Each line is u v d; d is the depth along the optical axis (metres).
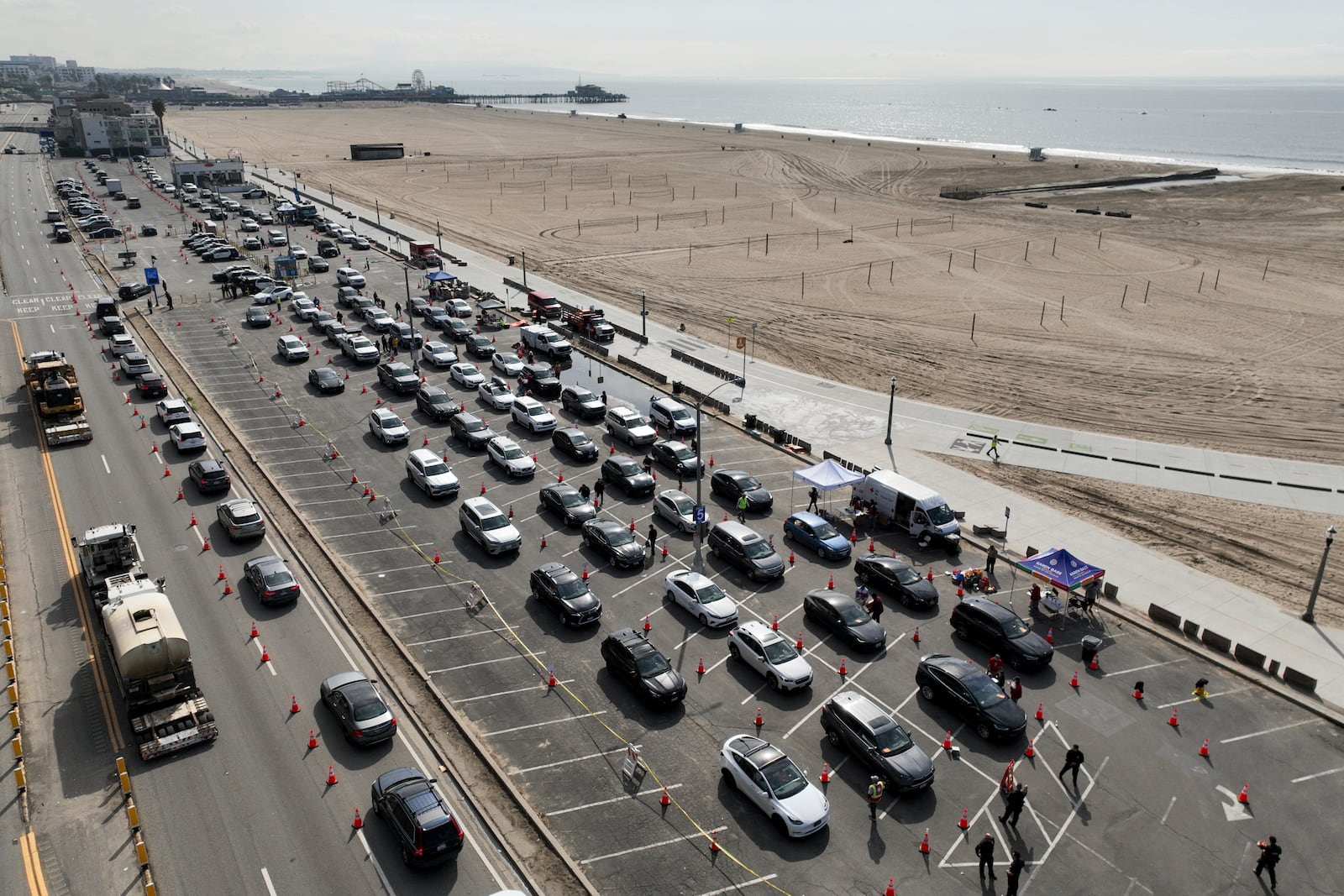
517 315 84.56
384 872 23.28
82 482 46.41
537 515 45.00
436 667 32.34
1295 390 66.38
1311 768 28.23
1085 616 37.16
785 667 31.53
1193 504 48.75
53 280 91.06
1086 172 198.75
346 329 73.50
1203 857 24.58
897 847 24.66
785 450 54.44
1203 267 106.00
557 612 35.66
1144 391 66.31
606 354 73.88
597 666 32.81
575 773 27.31
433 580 38.28
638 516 45.41
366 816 25.28
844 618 34.75
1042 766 28.11
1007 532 44.88
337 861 23.61
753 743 27.08
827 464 46.34
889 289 97.56
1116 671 33.31
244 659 32.38
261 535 40.69
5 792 25.69
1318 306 89.31
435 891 22.73
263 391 61.56
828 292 96.12
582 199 161.00
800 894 22.95
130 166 184.88
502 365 66.94
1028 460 53.97
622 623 35.66
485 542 40.38
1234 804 26.59
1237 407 63.09
